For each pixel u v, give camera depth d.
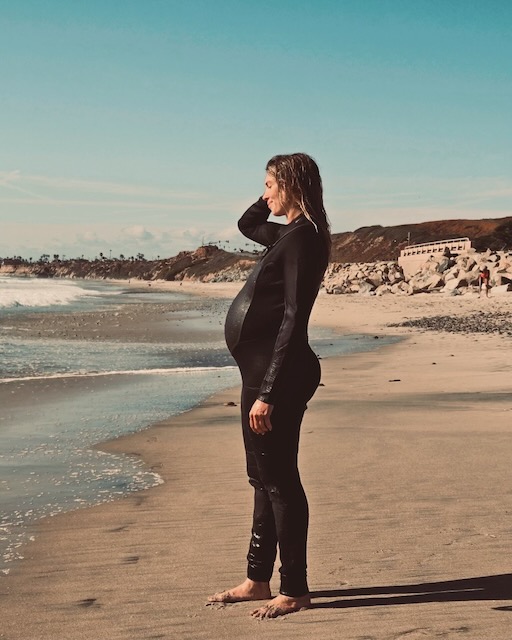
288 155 3.10
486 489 5.04
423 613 2.94
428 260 64.56
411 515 4.47
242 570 3.66
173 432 8.14
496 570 3.45
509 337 20.59
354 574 3.51
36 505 5.15
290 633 2.80
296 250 2.97
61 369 15.31
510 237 128.88
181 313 44.12
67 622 3.04
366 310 39.19
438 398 10.05
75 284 169.38
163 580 3.55
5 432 8.23
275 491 3.10
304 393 3.05
